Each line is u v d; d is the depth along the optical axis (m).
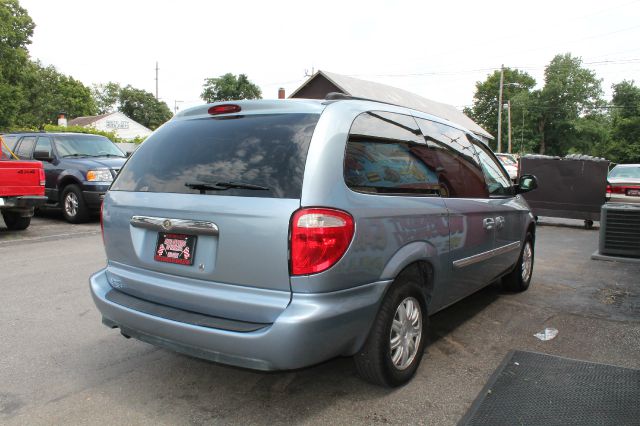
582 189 11.56
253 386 3.30
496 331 4.38
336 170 2.76
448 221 3.64
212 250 2.81
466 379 3.41
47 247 7.98
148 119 90.00
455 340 4.15
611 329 4.44
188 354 2.84
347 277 2.71
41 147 11.55
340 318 2.66
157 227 3.02
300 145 2.77
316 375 3.47
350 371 3.54
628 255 7.59
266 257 2.62
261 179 2.74
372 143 3.12
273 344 2.53
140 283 3.12
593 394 3.15
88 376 3.43
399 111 3.57
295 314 2.53
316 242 2.57
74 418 2.88
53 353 3.81
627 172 15.08
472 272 4.14
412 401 3.10
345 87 31.38
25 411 2.95
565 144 72.38
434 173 3.67
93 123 67.56
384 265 2.95
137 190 3.23
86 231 9.74
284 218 2.58
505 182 5.23
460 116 43.81
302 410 2.99
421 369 3.57
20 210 9.34
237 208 2.71
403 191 3.24
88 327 4.38
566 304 5.23
